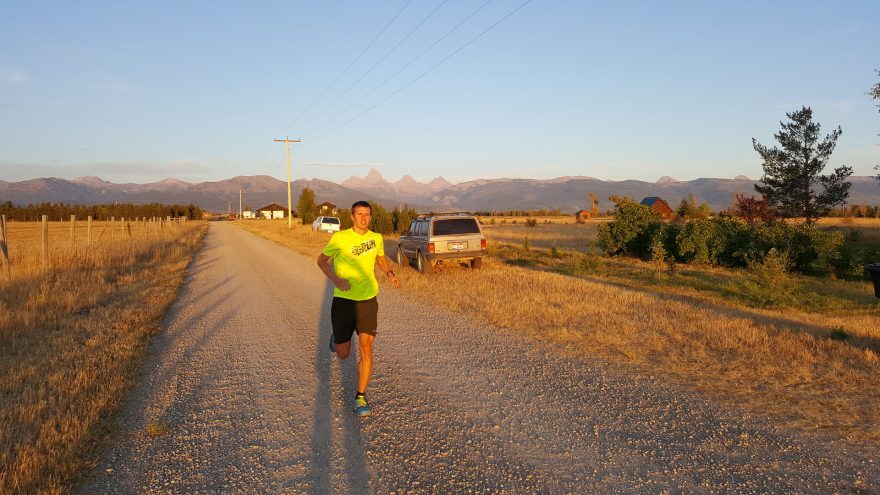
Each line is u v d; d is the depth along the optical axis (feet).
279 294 39.73
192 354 22.56
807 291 41.65
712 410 15.28
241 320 29.91
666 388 17.28
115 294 36.78
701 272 55.31
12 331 24.18
